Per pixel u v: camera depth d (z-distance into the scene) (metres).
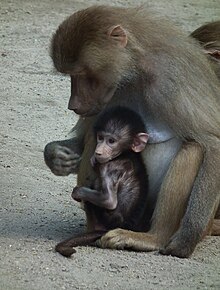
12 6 26.36
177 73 11.85
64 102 19.33
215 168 11.88
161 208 12.06
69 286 10.66
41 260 11.39
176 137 12.16
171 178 11.99
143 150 12.43
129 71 11.95
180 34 12.30
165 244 12.12
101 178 12.15
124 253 11.93
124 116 12.20
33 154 16.34
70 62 11.84
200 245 12.58
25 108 18.75
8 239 12.21
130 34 11.91
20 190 14.58
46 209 13.88
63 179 15.40
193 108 11.82
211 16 27.14
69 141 12.91
